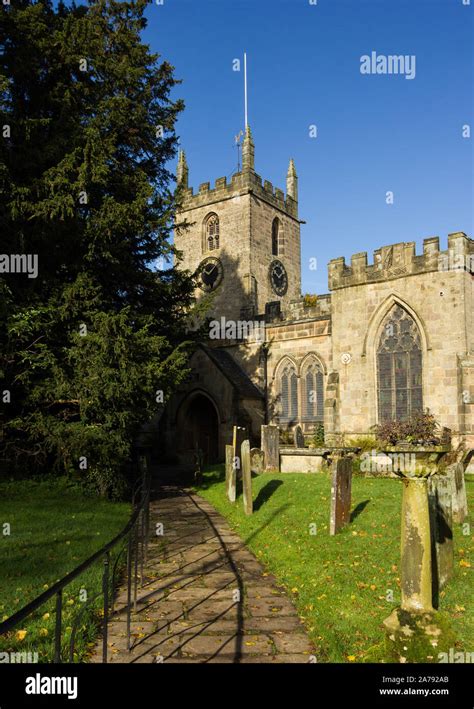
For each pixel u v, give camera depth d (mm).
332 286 25078
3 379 14023
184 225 19000
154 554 10016
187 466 28578
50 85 15656
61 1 17484
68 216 13594
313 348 29109
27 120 13203
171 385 15859
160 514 14234
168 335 18328
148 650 5723
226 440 28953
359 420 23672
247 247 39594
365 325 23906
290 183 45719
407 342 22828
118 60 17109
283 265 43219
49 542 9859
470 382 20750
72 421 15539
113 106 15672
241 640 6016
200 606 7152
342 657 5520
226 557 9789
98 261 15781
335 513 10148
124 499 16141
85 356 13789
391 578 7617
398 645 5289
